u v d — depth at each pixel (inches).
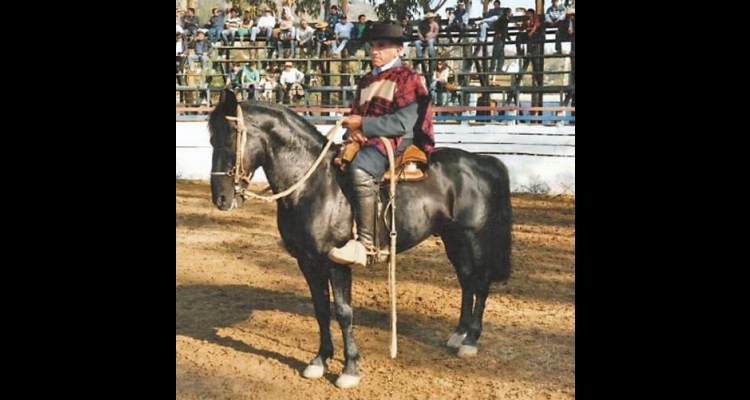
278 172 164.1
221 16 455.8
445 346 186.1
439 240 265.6
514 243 253.1
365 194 162.6
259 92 434.6
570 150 354.9
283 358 187.6
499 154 365.4
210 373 181.6
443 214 175.0
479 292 183.3
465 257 181.8
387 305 208.7
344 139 171.3
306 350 191.3
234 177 159.0
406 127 166.7
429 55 415.8
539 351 183.0
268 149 163.0
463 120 401.1
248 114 161.6
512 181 358.3
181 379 181.5
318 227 164.2
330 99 435.2
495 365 178.7
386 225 166.9
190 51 453.7
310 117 408.5
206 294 223.5
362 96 171.9
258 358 188.1
